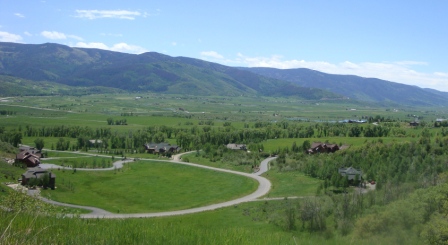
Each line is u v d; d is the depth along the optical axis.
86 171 144.88
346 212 65.56
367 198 79.38
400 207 48.44
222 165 161.50
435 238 37.72
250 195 112.94
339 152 155.50
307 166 136.75
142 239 15.85
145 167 157.50
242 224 74.81
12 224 14.71
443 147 136.12
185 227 19.80
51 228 15.55
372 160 130.00
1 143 165.75
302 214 68.12
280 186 122.75
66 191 113.00
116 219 21.50
